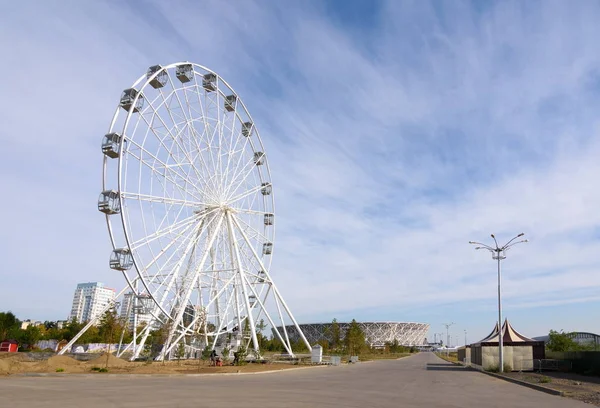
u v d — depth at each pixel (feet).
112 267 144.56
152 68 158.10
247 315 187.32
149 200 150.82
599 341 245.24
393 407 58.03
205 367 147.74
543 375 140.36
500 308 157.89
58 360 131.23
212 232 175.83
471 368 192.54
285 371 151.33
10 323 303.07
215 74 184.24
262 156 218.18
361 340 348.79
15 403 52.19
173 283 160.66
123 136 142.41
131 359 163.22
